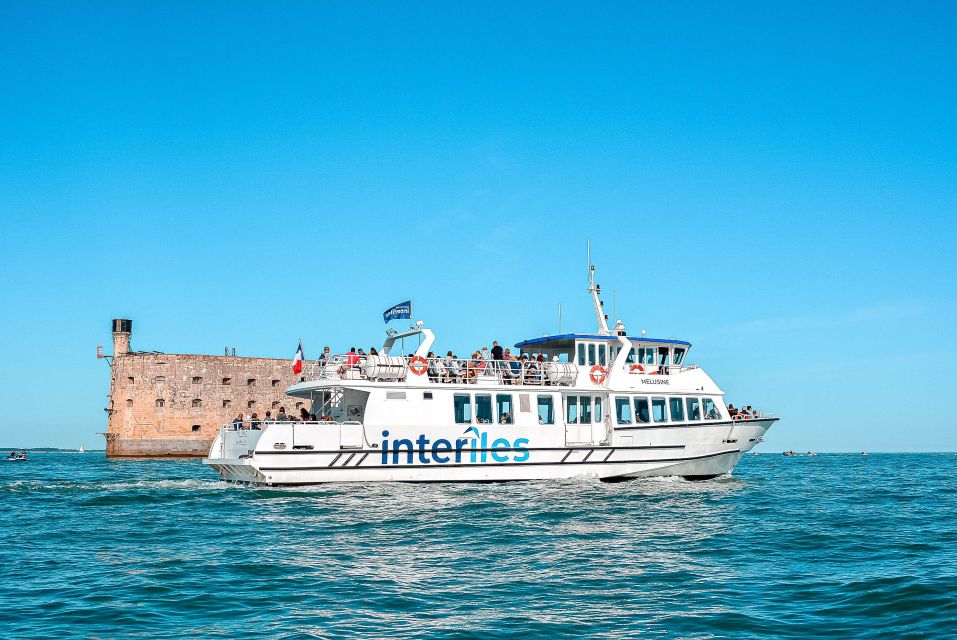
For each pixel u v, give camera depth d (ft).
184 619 48.85
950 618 48.26
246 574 60.95
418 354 118.21
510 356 128.36
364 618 49.03
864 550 72.23
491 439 119.55
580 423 125.59
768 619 48.96
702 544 75.05
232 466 120.98
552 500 105.60
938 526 88.07
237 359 341.41
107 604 52.11
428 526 84.12
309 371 129.39
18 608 51.11
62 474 197.88
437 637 45.32
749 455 549.13
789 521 90.99
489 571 62.49
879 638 45.06
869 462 356.79
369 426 115.24
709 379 133.28
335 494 108.99
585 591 56.03
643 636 45.62
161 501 104.88
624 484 123.34
